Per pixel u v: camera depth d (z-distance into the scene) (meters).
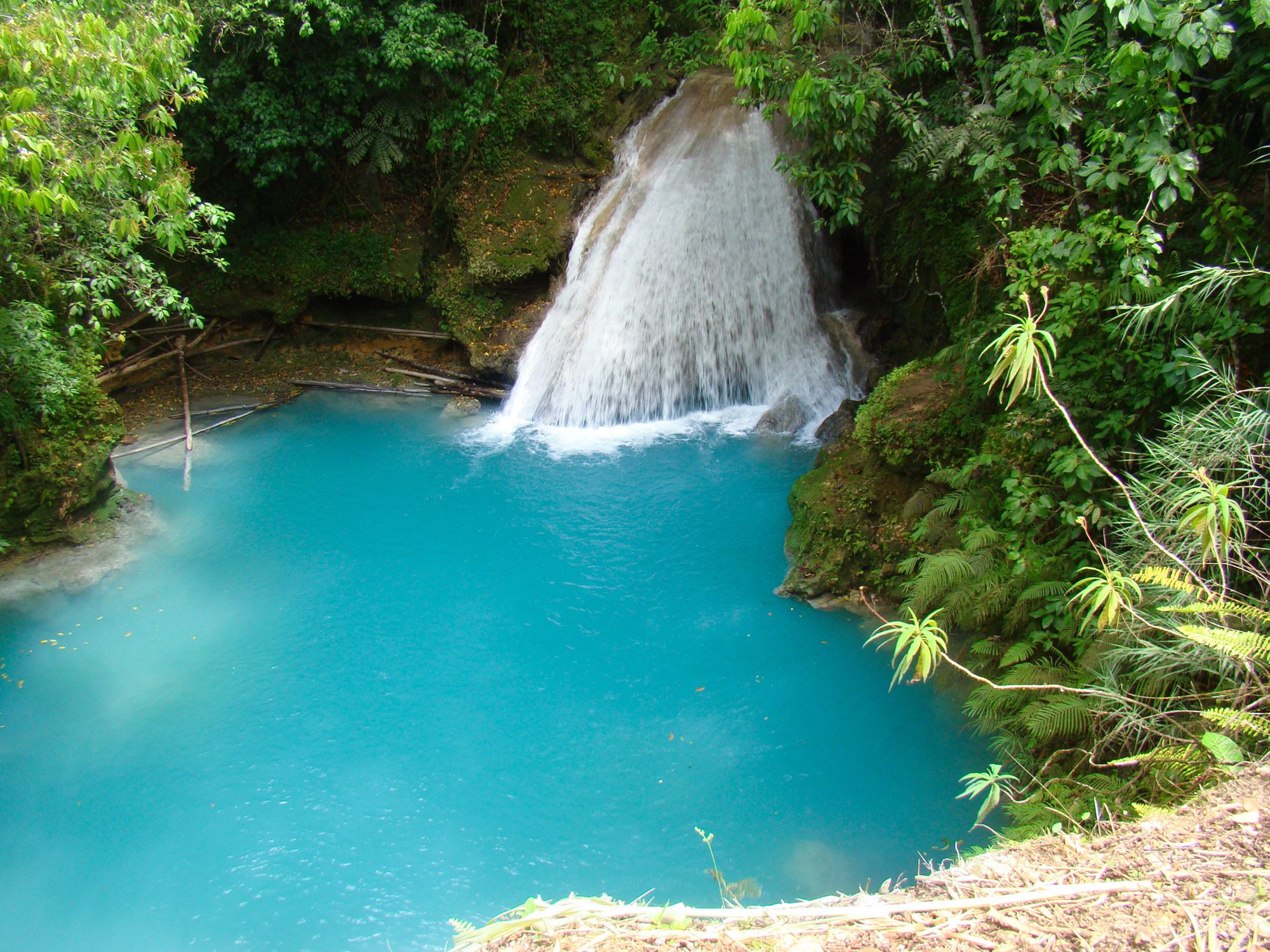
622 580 9.85
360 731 7.85
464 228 14.60
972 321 9.08
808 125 9.72
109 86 8.50
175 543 10.57
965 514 8.04
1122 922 2.66
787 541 9.98
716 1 14.48
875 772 7.13
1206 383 5.98
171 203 9.24
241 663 8.71
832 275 13.94
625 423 13.51
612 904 3.04
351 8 13.51
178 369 14.55
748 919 2.93
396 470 12.20
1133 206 7.53
